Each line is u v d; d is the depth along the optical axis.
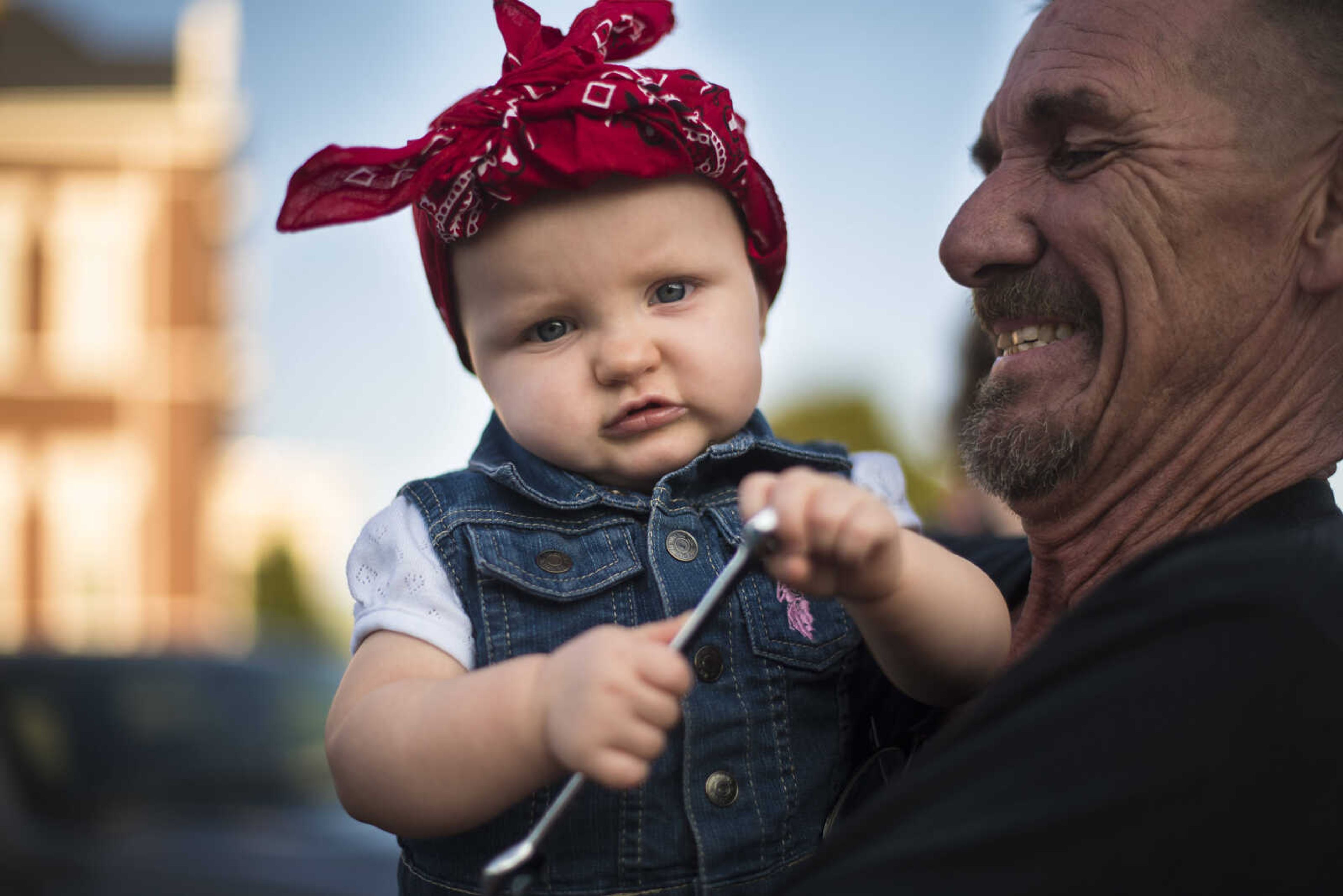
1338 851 0.81
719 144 1.25
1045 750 0.86
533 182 1.20
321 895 3.16
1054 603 1.38
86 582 17.86
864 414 15.35
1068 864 0.82
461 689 1.03
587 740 0.92
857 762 1.25
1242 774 0.81
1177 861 0.81
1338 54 1.21
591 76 1.22
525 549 1.22
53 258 17.98
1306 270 1.22
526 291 1.25
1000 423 1.34
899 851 0.88
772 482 0.95
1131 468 1.29
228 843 3.26
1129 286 1.25
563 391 1.25
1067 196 1.30
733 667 1.21
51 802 3.26
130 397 18.06
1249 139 1.22
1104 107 1.26
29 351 17.89
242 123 18.59
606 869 1.14
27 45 18.75
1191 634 0.86
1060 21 1.35
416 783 1.03
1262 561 0.89
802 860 1.18
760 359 1.31
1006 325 1.38
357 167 1.22
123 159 18.12
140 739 3.46
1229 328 1.23
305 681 3.80
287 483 19.55
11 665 3.56
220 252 18.77
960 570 1.19
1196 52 1.24
